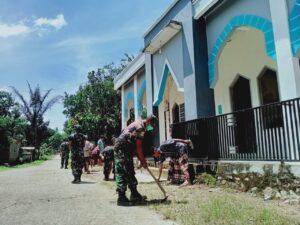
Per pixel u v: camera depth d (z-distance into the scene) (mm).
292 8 7145
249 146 7859
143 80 17062
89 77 39031
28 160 37531
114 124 32688
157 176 11367
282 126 6812
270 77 10500
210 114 10359
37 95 46844
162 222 4590
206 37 10758
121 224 4520
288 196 6254
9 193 7609
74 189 8312
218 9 10117
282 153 6898
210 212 4992
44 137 49469
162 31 11727
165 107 15961
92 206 5875
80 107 35531
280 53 7355
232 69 12062
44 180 10961
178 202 5992
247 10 8789
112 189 8266
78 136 10164
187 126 10141
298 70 7047
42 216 5078
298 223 4391
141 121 6395
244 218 4629
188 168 9328
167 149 9219
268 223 4352
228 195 6934
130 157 6266
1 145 29906
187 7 11031
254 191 7105
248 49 11312
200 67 10508
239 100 11891
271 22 7875
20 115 47344
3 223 4652
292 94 7020
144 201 6230
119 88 21891
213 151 8992
